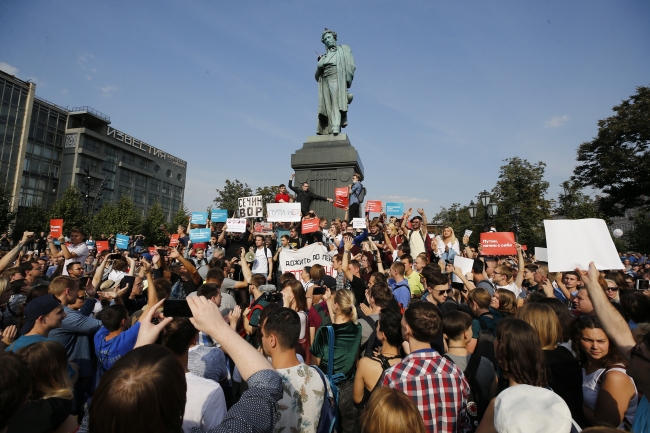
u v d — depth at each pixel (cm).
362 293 677
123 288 675
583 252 347
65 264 937
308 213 1313
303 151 1630
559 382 329
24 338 392
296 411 289
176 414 155
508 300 500
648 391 239
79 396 469
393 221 1270
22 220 4606
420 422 223
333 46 1753
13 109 5778
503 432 203
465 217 6316
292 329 309
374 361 364
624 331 285
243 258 749
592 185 3944
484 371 355
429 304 340
